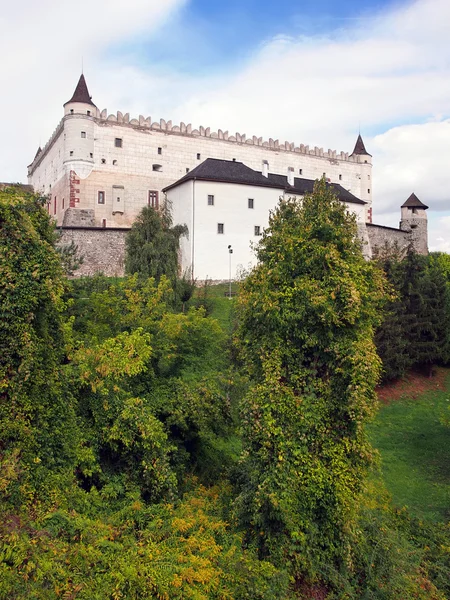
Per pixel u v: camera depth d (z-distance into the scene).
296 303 13.03
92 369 14.88
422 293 36.12
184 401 18.08
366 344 12.84
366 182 82.06
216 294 45.41
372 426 28.23
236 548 12.35
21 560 9.26
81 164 61.28
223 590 10.70
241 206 51.88
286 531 12.72
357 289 13.05
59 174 65.00
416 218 81.19
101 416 14.52
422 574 14.04
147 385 18.53
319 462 12.69
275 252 13.88
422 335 36.12
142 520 12.85
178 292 34.44
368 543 13.81
